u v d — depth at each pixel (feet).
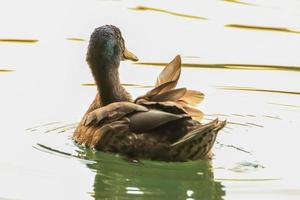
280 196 40.75
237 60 61.05
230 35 66.08
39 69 59.31
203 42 64.54
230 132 49.26
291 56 61.87
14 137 48.19
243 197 40.73
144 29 66.95
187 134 43.06
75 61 60.90
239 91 55.67
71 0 74.28
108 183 42.34
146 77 57.93
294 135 48.93
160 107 44.34
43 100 53.93
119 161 44.80
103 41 49.21
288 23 68.95
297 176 43.21
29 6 72.33
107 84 49.26
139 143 44.34
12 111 52.03
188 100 47.06
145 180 42.80
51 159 45.16
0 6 72.18
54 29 66.90
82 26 67.51
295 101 54.08
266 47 63.62
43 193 41.19
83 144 46.83
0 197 40.75
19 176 43.04
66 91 55.67
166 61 60.75
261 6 73.56
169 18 69.82
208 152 44.27
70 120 51.11
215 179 42.75
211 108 52.90
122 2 74.08
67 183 42.29
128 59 51.06
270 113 52.24
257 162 44.96
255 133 49.14
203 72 58.75
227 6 73.41
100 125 46.14
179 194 41.29
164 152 43.88
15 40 64.59
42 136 48.52
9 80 57.11
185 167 44.09
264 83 57.00
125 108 45.29
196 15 70.95
